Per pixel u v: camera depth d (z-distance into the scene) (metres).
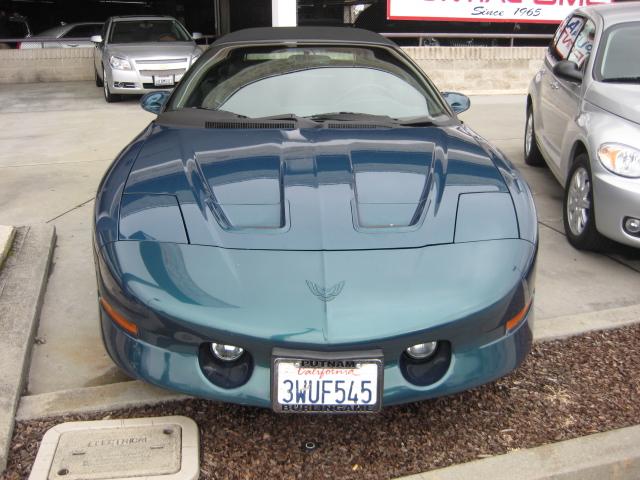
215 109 3.74
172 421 2.62
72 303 3.75
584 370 3.10
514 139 8.02
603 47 4.92
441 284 2.37
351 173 2.90
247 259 2.42
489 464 2.46
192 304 2.30
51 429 2.55
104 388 2.84
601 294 3.92
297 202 2.68
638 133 4.03
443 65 12.12
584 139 4.38
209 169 2.93
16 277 3.81
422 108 3.79
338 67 3.96
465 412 2.78
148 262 2.44
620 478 2.52
